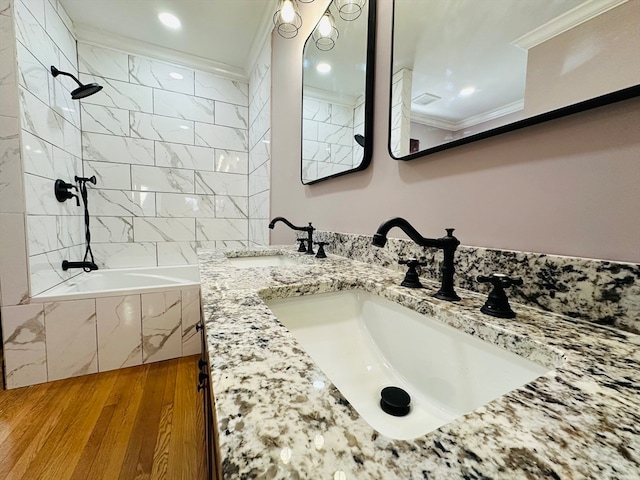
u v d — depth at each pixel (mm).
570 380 284
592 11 439
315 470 180
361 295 744
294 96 1637
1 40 1350
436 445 199
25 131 1448
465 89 651
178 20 1990
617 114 423
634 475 174
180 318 1763
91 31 2086
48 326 1478
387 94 916
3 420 1190
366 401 541
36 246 1518
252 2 1817
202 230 2637
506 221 580
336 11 1173
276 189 1960
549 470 178
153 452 1028
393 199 899
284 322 651
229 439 204
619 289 408
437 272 710
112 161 2277
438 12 726
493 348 434
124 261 2354
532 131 532
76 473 942
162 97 2428
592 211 452
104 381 1495
